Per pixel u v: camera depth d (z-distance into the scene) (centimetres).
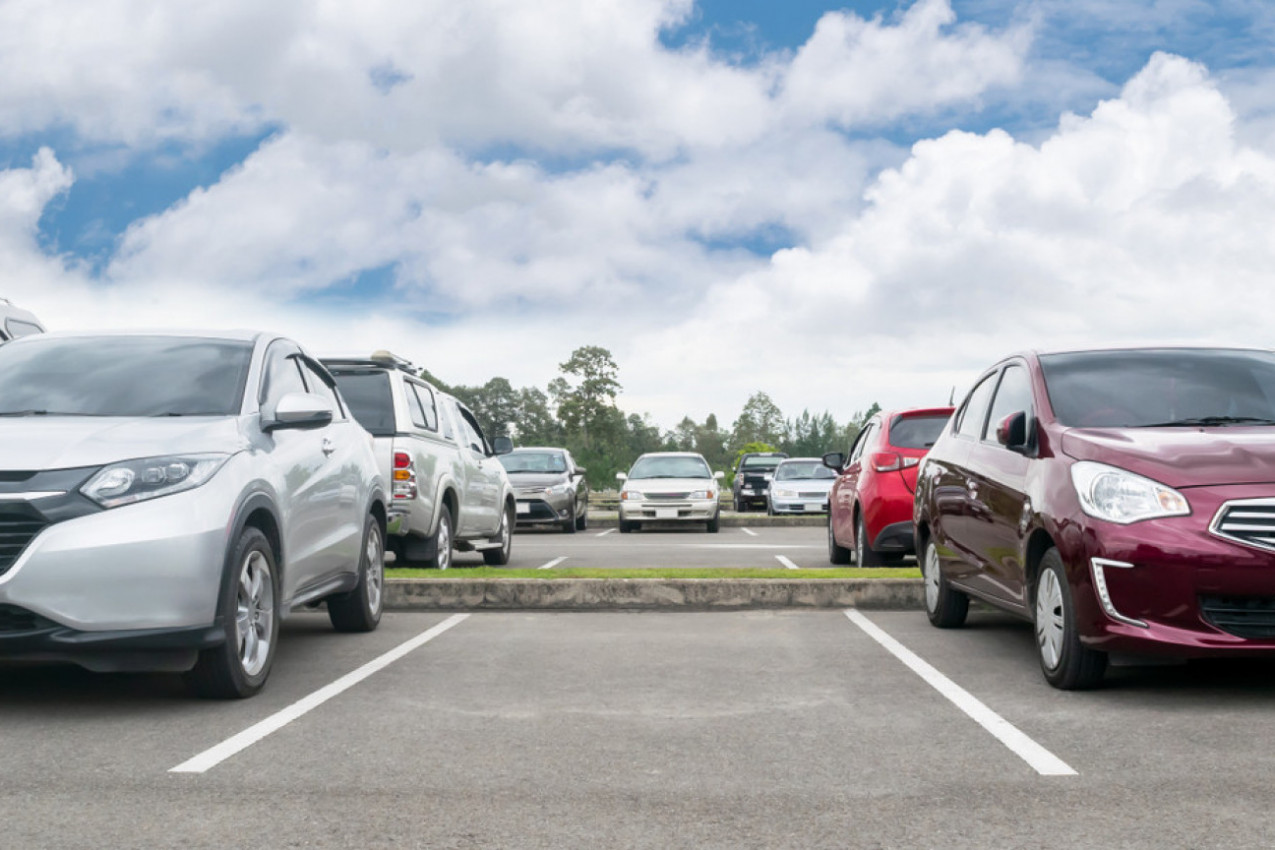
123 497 539
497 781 440
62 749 491
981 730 521
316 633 830
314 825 386
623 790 427
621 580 949
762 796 419
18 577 515
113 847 363
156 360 674
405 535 1113
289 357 754
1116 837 370
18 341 707
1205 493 558
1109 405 673
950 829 380
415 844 367
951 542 800
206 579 550
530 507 2256
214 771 455
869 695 602
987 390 807
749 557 1597
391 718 550
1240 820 387
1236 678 643
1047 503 612
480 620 887
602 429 9594
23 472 532
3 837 372
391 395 1091
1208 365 707
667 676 655
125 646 528
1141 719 541
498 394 14300
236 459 596
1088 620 573
